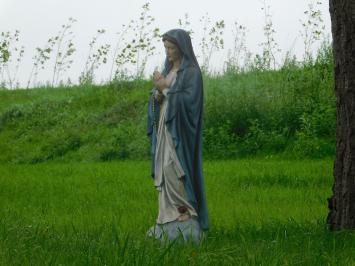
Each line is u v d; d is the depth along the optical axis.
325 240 11.15
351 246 10.81
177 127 11.60
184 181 11.59
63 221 14.08
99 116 33.22
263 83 31.66
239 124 28.75
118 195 18.17
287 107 28.92
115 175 22.33
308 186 18.91
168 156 11.62
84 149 30.55
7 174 23.64
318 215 14.09
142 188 19.23
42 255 9.83
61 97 36.44
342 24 12.17
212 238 11.55
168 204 11.61
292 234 11.78
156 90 11.86
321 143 26.53
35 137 32.75
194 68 11.79
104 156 29.55
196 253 9.73
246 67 35.06
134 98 34.44
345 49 12.16
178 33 11.88
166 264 9.20
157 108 11.91
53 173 23.73
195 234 11.45
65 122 33.47
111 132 31.50
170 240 11.12
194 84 11.69
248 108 29.09
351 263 9.62
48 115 34.50
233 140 27.95
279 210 14.90
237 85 31.16
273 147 27.25
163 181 11.66
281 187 18.77
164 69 12.09
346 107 12.23
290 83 30.33
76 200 17.44
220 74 34.50
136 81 37.16
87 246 10.31
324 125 27.44
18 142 32.62
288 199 16.62
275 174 20.59
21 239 10.83
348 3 12.12
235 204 15.91
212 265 9.43
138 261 9.16
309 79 30.59
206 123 28.91
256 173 21.05
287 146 27.17
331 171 21.36
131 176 22.02
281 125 28.56
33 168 25.64
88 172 23.45
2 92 40.12
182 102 11.61
